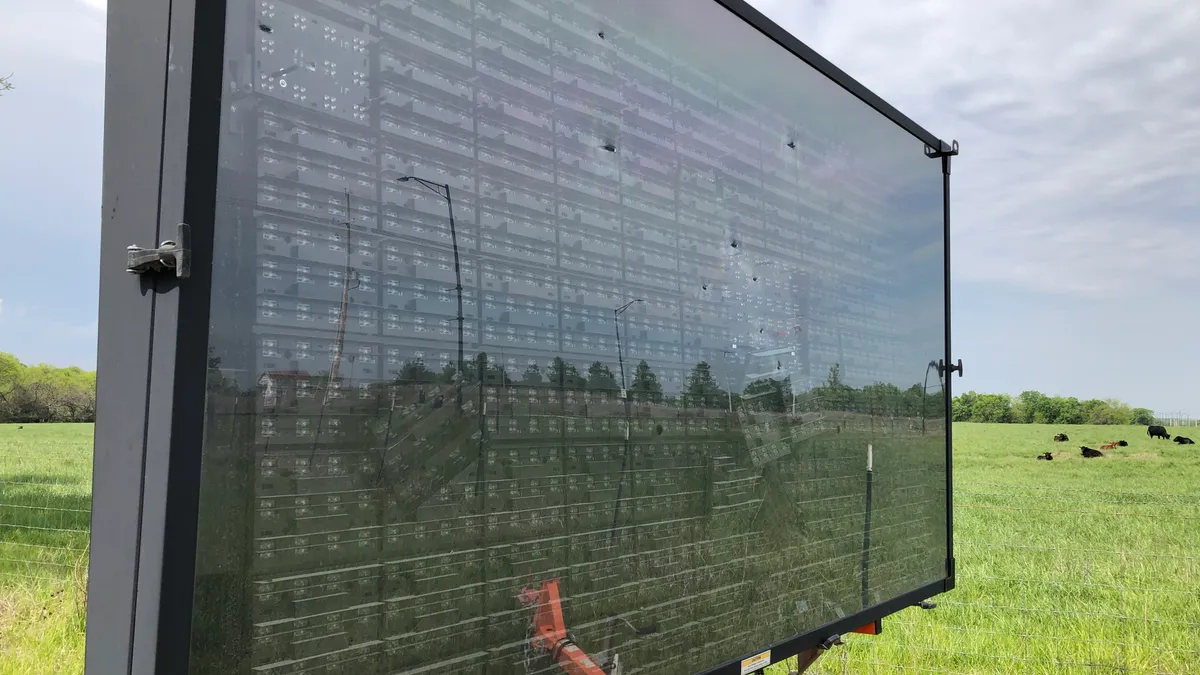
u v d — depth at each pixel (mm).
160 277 853
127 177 918
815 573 2027
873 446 2359
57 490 6715
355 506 980
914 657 4746
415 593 1045
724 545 1693
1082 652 4781
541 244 1306
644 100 1578
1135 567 6711
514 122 1276
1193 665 4602
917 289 2707
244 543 869
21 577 4797
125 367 886
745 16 1906
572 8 1414
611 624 1377
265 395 901
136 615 821
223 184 879
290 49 964
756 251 1899
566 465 1308
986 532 8570
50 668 3648
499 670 1160
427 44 1142
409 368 1064
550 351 1300
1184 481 13625
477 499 1145
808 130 2145
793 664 3494
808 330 2086
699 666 1590
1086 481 13797
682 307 1633
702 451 1649
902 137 2658
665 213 1609
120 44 944
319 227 975
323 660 932
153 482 827
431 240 1114
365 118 1044
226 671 844
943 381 2842
